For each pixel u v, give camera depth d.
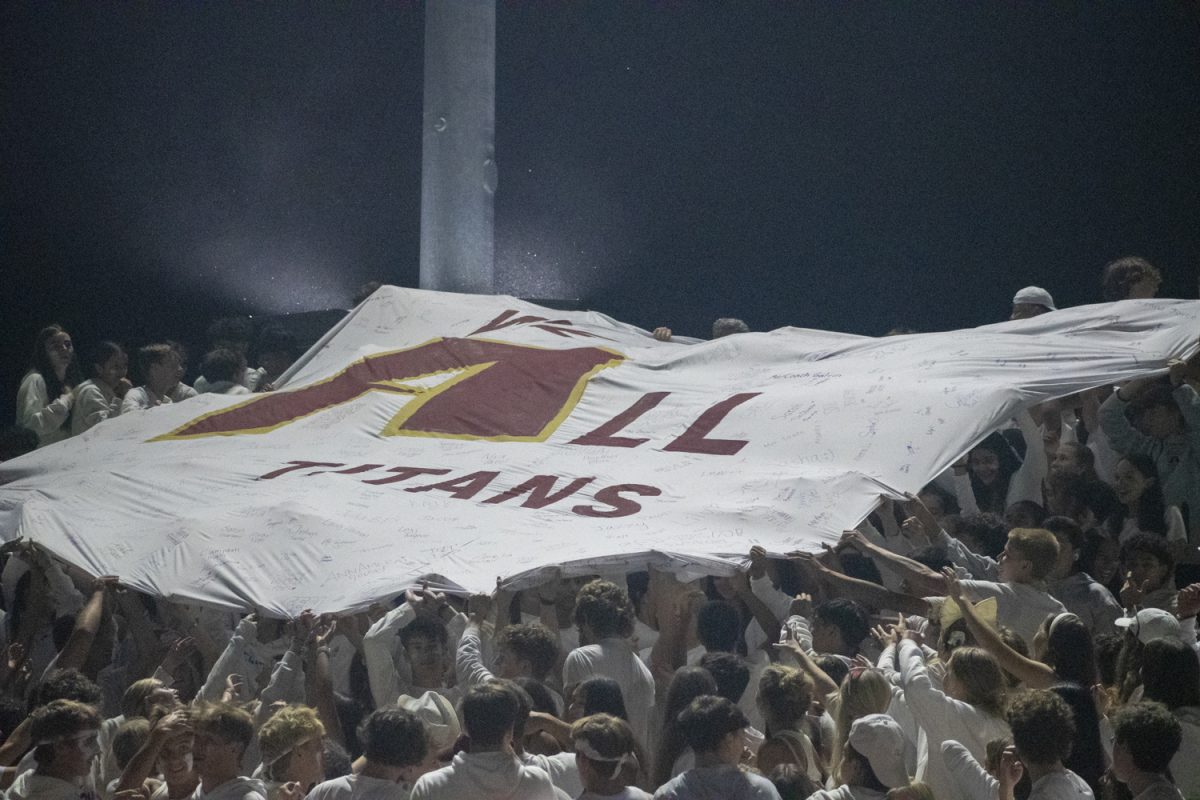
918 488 25.34
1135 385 29.23
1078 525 25.00
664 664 23.27
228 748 16.83
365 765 17.12
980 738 18.41
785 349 31.48
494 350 33.31
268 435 30.70
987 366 27.91
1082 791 16.75
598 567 23.08
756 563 23.67
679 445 27.77
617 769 16.73
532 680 19.48
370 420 30.61
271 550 24.38
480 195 41.25
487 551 23.73
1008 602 22.64
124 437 31.30
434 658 21.06
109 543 25.50
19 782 17.17
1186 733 18.88
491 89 41.53
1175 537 27.41
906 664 19.25
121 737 18.09
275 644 24.61
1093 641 21.69
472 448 28.86
